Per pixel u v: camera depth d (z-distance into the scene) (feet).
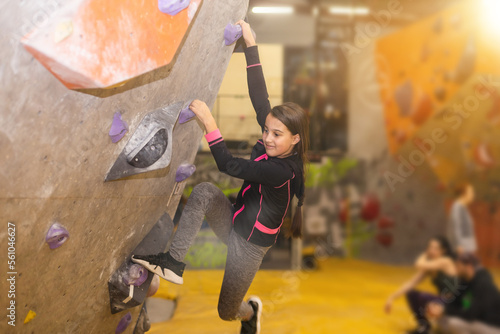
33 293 3.32
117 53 2.80
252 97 5.11
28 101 2.64
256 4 13.58
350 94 14.89
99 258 3.91
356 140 14.75
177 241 4.47
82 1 2.52
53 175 3.01
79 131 3.06
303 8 13.83
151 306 8.00
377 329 7.06
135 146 3.63
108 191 3.63
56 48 2.47
